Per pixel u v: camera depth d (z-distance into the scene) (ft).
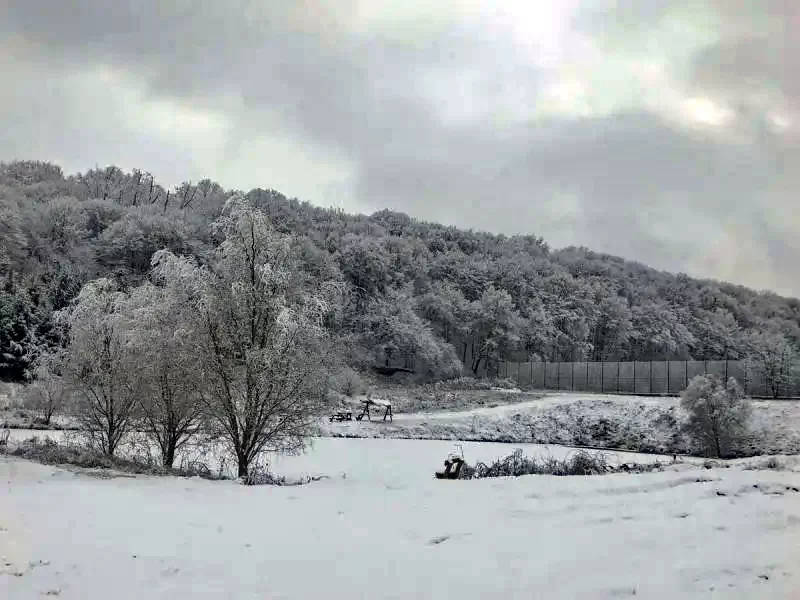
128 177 417.49
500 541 23.40
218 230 58.85
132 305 63.67
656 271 509.35
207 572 19.25
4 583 17.54
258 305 54.90
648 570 19.42
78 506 29.25
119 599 16.57
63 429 100.32
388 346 285.23
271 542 23.34
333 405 58.80
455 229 497.46
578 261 476.54
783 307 502.79
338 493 35.32
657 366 216.74
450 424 164.35
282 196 428.97
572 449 126.93
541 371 255.91
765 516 27.09
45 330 188.75
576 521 26.94
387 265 337.72
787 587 17.71
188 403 57.26
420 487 37.93
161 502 31.48
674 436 142.72
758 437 125.90
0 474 37.91
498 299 328.70
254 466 56.85
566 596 17.10
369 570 19.61
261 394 53.57
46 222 280.72
